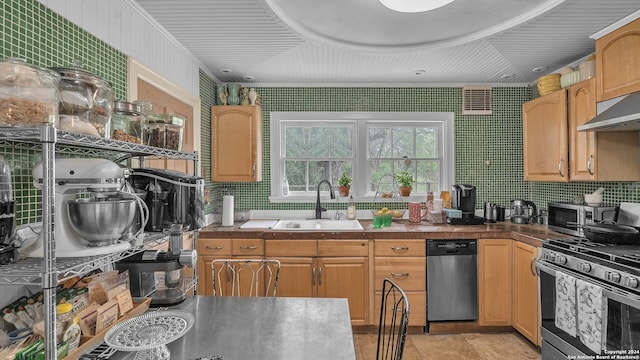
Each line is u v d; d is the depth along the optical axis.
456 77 3.33
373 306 2.79
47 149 0.83
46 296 0.83
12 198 1.06
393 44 2.60
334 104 3.55
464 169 3.54
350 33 2.40
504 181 3.54
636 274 1.60
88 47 1.57
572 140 2.56
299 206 3.55
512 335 2.81
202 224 1.59
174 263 1.51
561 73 2.76
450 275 2.79
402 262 2.78
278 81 3.47
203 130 3.04
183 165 2.61
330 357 1.10
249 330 1.29
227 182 3.49
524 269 2.59
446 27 2.30
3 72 0.88
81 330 1.10
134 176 1.42
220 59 2.83
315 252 2.78
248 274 2.79
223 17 2.08
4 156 1.14
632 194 2.47
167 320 1.21
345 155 3.61
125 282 1.37
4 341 0.96
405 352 2.55
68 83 1.07
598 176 2.36
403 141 3.59
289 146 3.61
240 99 3.31
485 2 1.96
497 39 2.41
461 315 2.81
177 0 1.88
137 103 1.57
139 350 1.02
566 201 3.09
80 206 0.98
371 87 3.54
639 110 1.82
